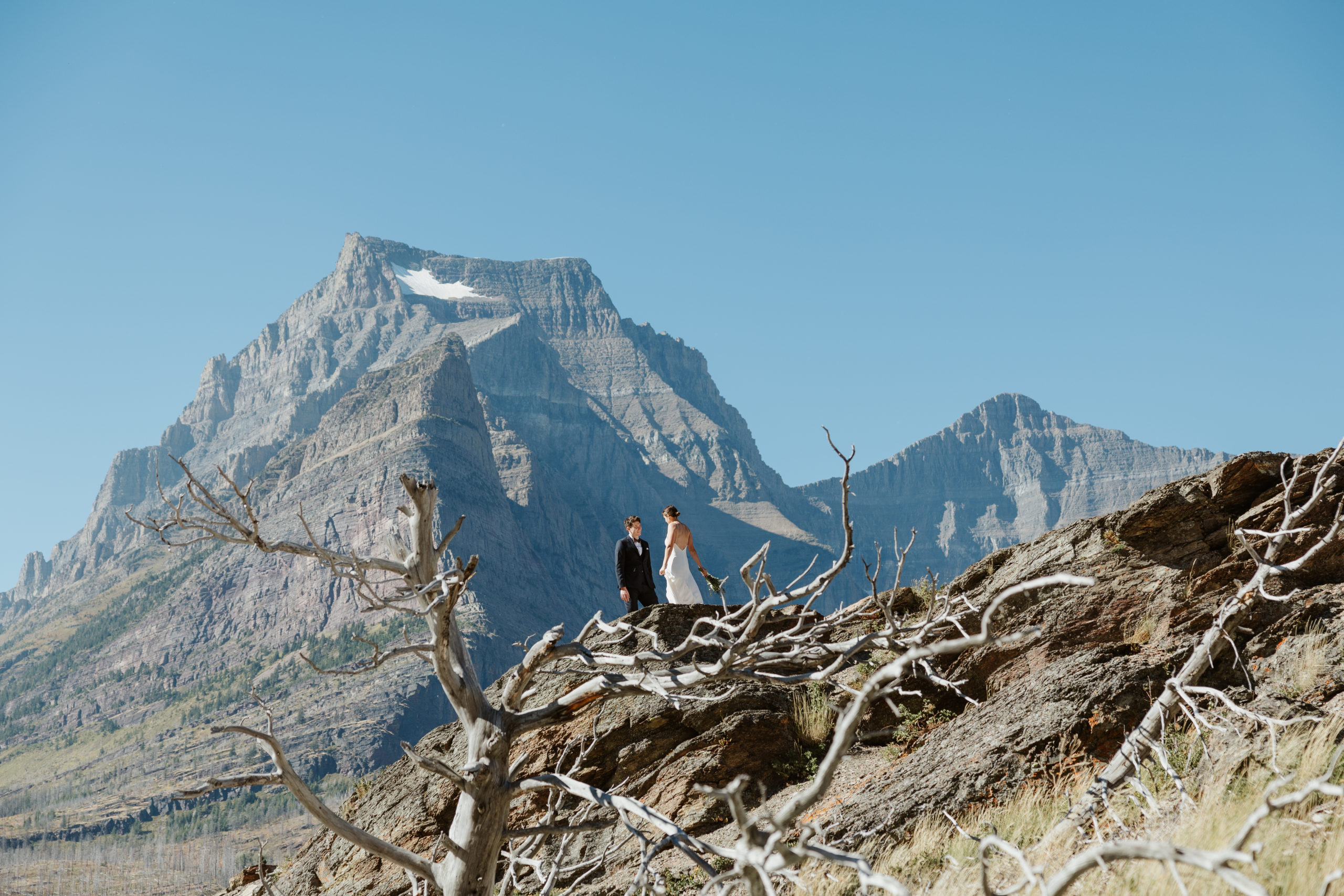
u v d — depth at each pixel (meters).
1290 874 7.28
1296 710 10.26
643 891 8.45
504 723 9.29
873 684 5.57
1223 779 9.44
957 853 9.87
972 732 12.21
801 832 11.25
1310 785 4.79
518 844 11.59
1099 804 9.60
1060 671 12.55
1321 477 11.11
